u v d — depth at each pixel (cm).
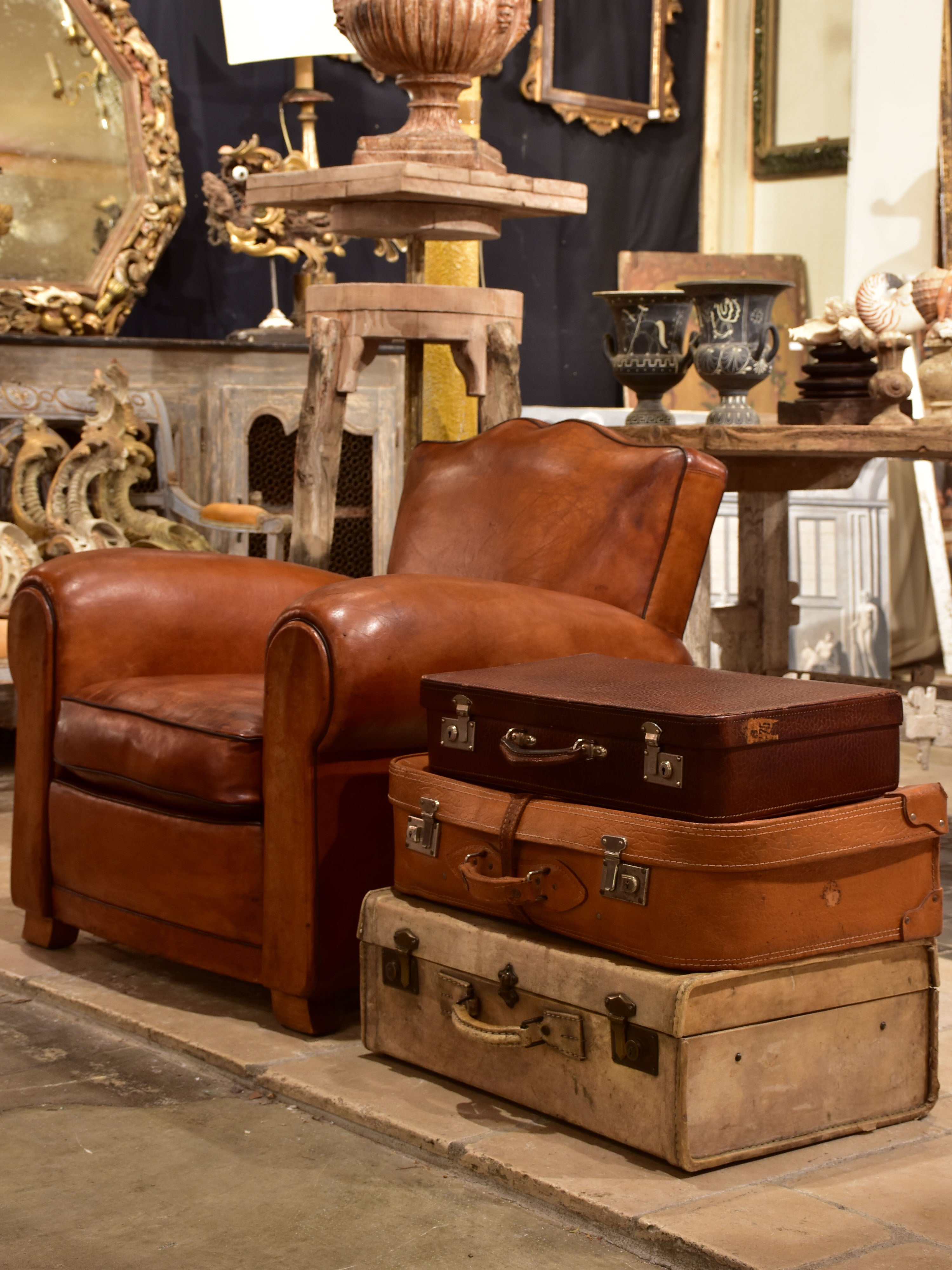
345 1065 204
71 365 439
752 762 171
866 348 356
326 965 212
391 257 453
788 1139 175
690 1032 166
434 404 419
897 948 184
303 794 210
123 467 417
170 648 258
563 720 183
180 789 224
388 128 524
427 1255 155
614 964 174
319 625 206
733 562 527
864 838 178
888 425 335
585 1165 171
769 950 172
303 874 211
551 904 183
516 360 318
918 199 522
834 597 525
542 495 252
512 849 187
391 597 211
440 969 195
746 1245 151
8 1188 171
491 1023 189
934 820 186
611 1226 159
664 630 236
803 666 523
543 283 555
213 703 228
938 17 516
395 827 207
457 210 315
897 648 550
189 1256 155
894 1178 169
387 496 476
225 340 490
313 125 475
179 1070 209
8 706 393
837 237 562
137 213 472
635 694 184
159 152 475
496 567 252
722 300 350
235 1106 196
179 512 437
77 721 246
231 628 264
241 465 461
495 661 216
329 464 316
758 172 586
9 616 258
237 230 466
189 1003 231
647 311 361
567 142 553
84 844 246
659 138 573
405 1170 177
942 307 338
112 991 236
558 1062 181
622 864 175
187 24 494
